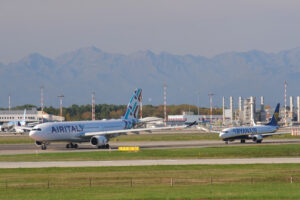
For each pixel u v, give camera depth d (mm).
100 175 199375
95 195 150125
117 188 166375
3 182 181750
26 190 163625
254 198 142875
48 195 151875
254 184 174750
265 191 156125
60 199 143500
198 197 144125
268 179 186750
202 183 177375
